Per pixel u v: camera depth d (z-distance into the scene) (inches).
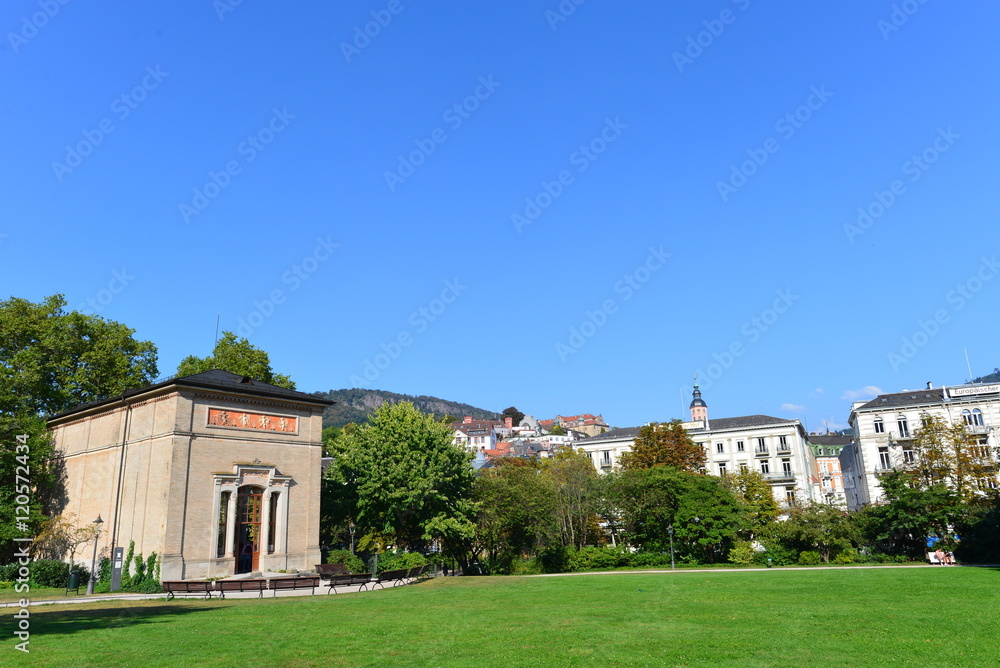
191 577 1371.8
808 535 2022.6
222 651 624.7
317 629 762.8
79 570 1480.1
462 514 1852.9
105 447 1583.4
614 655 613.9
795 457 3540.8
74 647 637.9
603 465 3937.0
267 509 1517.0
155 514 1389.0
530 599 1093.1
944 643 655.8
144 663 569.6
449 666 567.5
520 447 6688.0
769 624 789.9
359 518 1820.9
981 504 1999.3
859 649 634.2
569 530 2308.1
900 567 1715.1
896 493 2043.6
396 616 877.8
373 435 1850.4
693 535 2128.4
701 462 2881.4
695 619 839.7
